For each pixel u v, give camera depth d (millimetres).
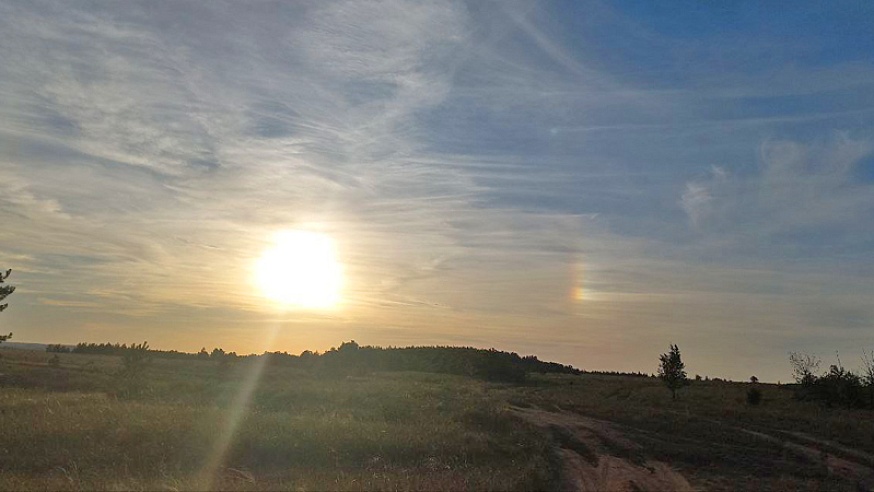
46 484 15898
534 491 16750
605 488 17922
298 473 19203
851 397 46781
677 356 56250
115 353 108688
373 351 109312
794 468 21656
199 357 110188
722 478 19750
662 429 30547
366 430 23828
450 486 16000
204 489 15734
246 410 30484
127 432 21625
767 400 53125
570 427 30391
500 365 94750
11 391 36344
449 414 33094
